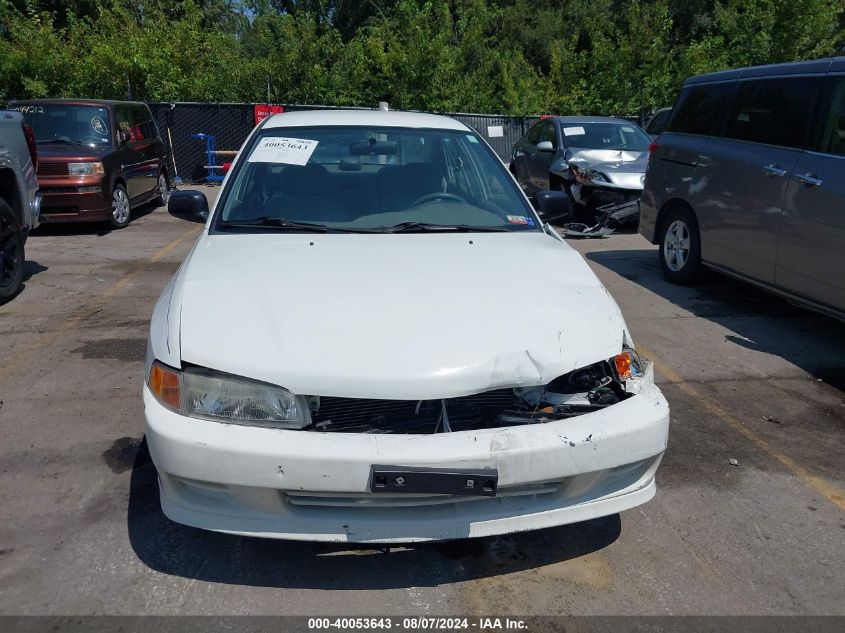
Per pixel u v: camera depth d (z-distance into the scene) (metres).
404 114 4.51
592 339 2.69
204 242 3.36
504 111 20.86
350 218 3.64
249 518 2.41
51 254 8.15
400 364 2.43
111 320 5.68
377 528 2.41
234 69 17.34
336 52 18.38
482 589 2.64
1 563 2.69
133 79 16.42
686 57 20.16
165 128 15.57
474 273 3.03
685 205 6.73
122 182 10.05
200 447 2.34
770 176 5.42
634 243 9.26
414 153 4.08
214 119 15.59
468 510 2.47
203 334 2.54
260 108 15.51
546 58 39.38
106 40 17.16
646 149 10.81
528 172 12.22
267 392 2.39
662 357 5.08
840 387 4.62
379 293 2.79
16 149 6.27
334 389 2.38
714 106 6.41
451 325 2.60
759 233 5.54
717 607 2.58
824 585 2.71
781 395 4.47
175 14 25.11
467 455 2.32
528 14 40.41
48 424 3.85
